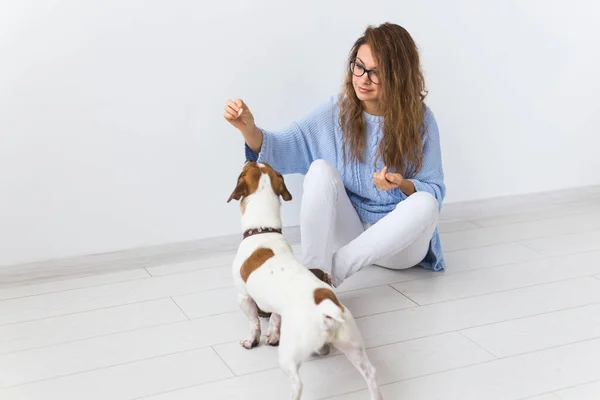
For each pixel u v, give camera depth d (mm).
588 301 2227
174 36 2354
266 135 2127
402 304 2201
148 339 1978
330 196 2068
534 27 2877
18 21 2164
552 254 2607
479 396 1713
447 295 2264
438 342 1970
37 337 1982
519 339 1986
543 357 1892
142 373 1804
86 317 2105
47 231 2352
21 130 2246
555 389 1744
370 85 2113
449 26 2734
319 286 1653
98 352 1904
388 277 2404
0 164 2250
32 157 2279
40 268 2357
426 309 2168
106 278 2391
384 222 2074
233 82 2471
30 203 2311
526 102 2957
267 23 2463
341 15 2557
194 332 2020
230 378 1784
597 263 2523
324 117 2266
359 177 2256
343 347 1609
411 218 2055
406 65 2127
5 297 2236
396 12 2641
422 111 2240
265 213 1861
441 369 1833
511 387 1751
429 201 2068
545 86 2975
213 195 2545
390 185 1969
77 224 2385
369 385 1607
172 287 2322
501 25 2816
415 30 2688
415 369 1832
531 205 3090
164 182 2467
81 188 2363
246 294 1874
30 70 2211
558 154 3094
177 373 1805
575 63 3004
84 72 2273
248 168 1896
